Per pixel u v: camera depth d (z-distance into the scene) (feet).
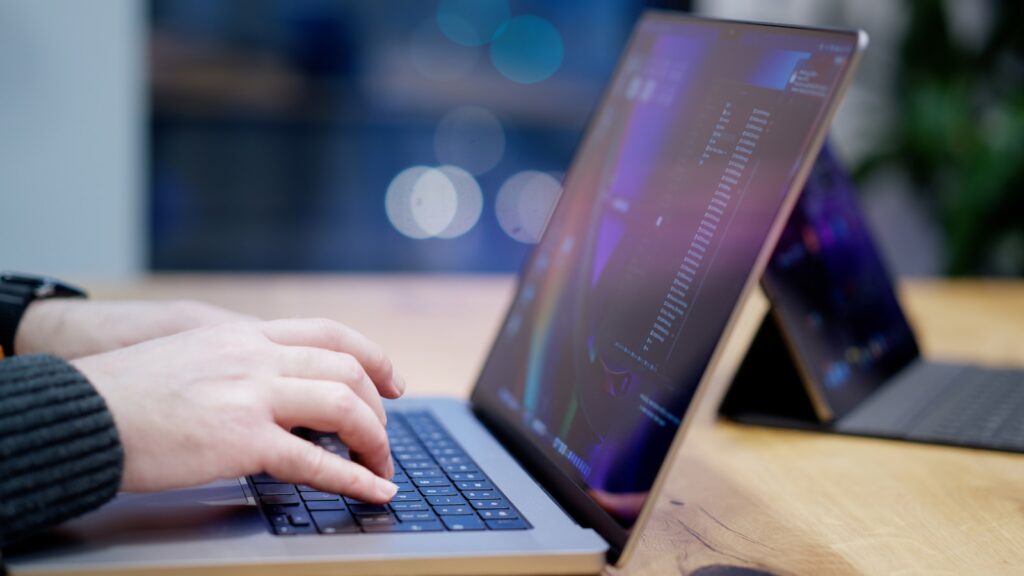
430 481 2.58
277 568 2.04
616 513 2.33
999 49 11.05
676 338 2.44
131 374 2.26
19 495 2.05
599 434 2.56
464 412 3.36
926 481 3.01
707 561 2.38
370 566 2.07
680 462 3.16
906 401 3.79
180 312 3.17
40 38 10.04
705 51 2.96
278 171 13.75
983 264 10.80
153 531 2.18
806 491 2.90
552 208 3.44
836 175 4.02
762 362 3.60
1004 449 3.29
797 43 2.59
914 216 12.79
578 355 2.84
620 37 13.10
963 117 10.98
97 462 2.13
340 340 2.58
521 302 3.37
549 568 2.15
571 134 13.39
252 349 2.37
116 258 10.56
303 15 13.08
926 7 11.03
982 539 2.56
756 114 2.59
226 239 13.65
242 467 2.23
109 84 10.30
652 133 3.00
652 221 2.78
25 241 10.32
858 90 11.78
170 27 12.50
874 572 2.34
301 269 14.08
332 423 2.34
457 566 2.11
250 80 13.01
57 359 2.23
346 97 13.38
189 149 13.15
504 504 2.44
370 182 13.87
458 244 13.21
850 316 3.88
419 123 13.56
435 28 13.25
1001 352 4.75
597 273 2.93
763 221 2.36
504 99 13.35
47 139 10.23
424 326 5.05
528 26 13.19
